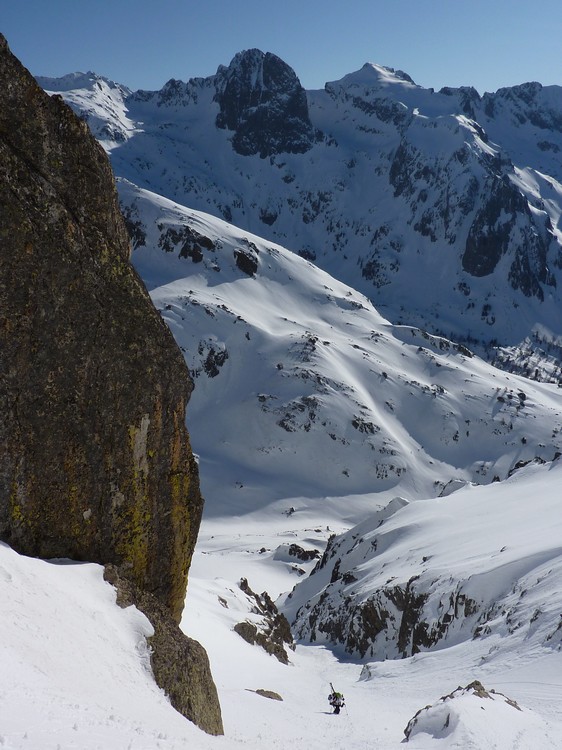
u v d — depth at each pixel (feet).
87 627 61.77
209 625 185.88
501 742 77.36
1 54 69.72
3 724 36.99
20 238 69.05
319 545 629.51
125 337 75.15
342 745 83.66
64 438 72.02
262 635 207.10
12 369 69.21
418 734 86.07
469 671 159.84
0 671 45.73
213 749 52.70
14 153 69.77
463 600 218.38
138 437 76.48
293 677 176.04
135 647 65.36
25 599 58.49
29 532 70.49
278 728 89.92
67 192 72.74
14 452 69.46
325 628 312.29
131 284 76.33
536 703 112.06
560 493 314.55
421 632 228.02
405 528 353.51
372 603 268.21
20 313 69.31
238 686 132.87
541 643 156.04
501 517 309.22
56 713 42.27
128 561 76.43
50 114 72.13
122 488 75.87
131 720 49.08
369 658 256.73
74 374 72.38
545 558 209.77
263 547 632.38
